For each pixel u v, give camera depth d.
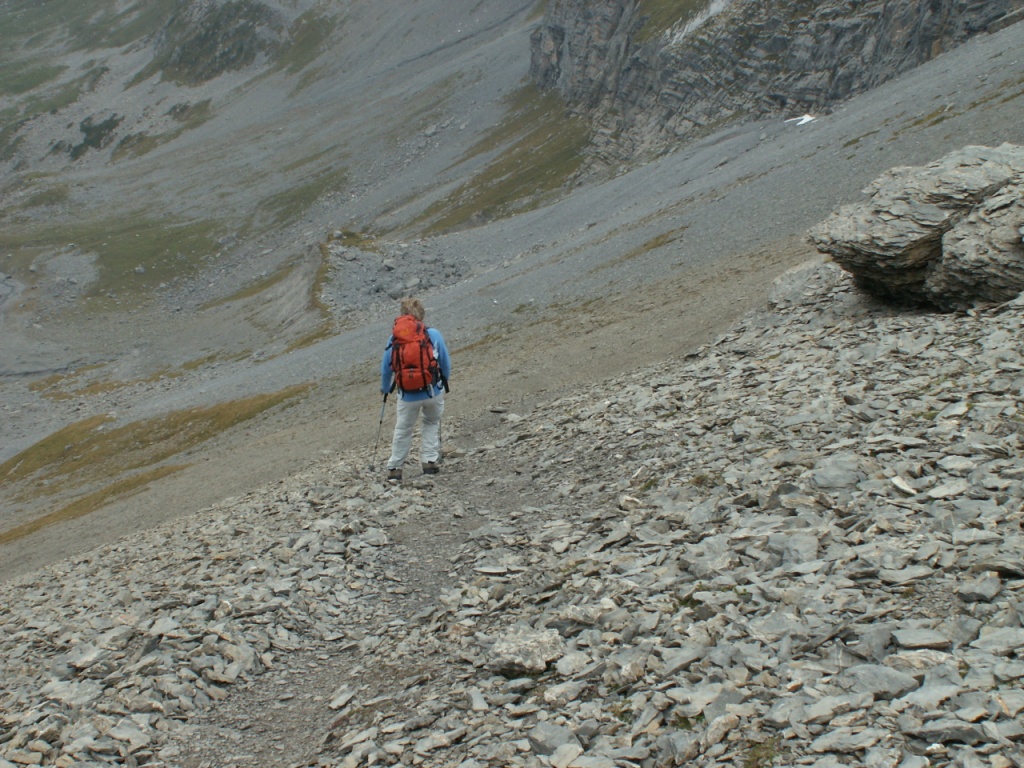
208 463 49.44
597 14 185.88
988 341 10.24
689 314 35.44
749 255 46.41
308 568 10.24
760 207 56.56
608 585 6.88
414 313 14.03
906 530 6.16
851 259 15.02
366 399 52.66
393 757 5.36
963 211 14.09
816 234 15.77
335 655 7.85
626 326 38.62
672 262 54.00
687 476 9.27
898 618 4.99
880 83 111.12
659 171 123.94
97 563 17.56
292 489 17.95
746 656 5.07
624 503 8.95
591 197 126.56
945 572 5.37
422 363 13.48
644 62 164.38
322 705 6.78
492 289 73.50
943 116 56.81
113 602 10.70
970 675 4.19
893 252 14.12
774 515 7.21
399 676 6.76
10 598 16.28
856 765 3.81
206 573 11.05
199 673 7.73
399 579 9.47
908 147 53.81
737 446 9.67
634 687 5.20
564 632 6.34
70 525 43.88
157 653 8.16
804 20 130.12
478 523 10.72
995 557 5.27
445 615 7.75
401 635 7.70
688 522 7.84
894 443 7.93
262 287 181.25
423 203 193.62
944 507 6.32
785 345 14.91
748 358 14.97
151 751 6.52
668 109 155.75
